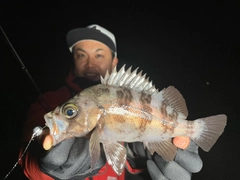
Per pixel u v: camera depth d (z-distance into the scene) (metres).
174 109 0.44
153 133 0.42
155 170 0.49
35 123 0.59
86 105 0.39
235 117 1.40
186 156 0.46
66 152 0.42
